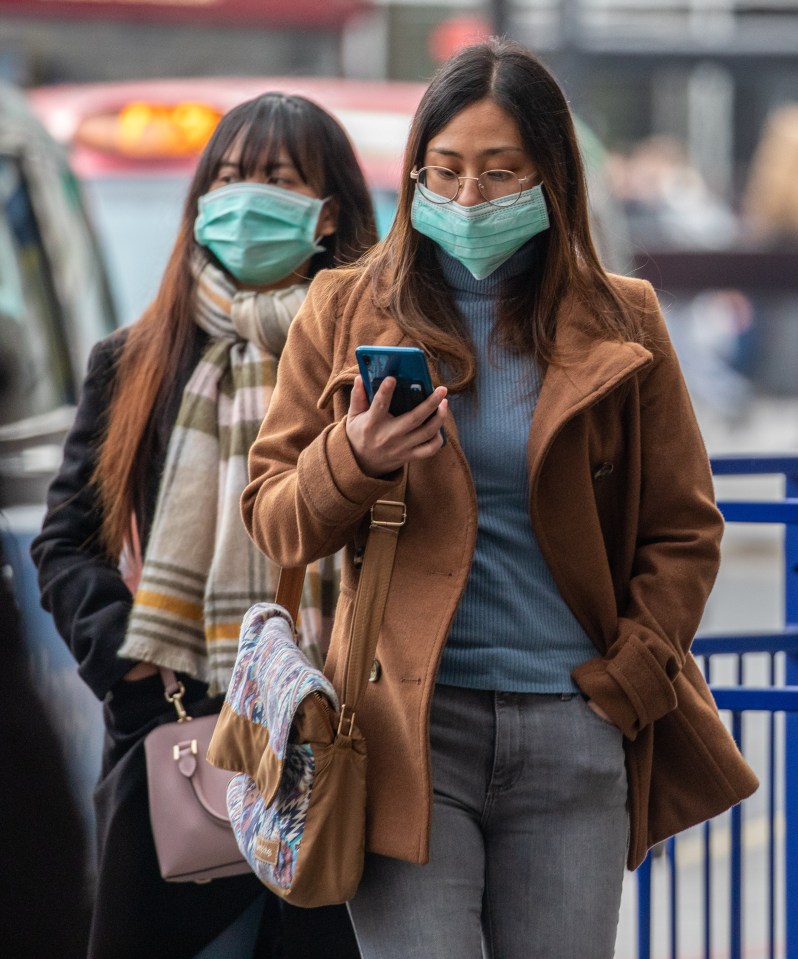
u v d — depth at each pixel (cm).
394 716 777
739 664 1024
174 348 1008
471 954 767
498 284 820
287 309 1003
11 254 1797
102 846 976
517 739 779
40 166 1942
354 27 3350
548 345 796
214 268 1021
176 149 2572
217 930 988
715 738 837
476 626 786
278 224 1006
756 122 5838
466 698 784
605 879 792
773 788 1076
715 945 1546
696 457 834
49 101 2606
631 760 819
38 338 1767
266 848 774
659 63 5188
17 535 1441
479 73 793
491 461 788
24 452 1614
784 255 6159
